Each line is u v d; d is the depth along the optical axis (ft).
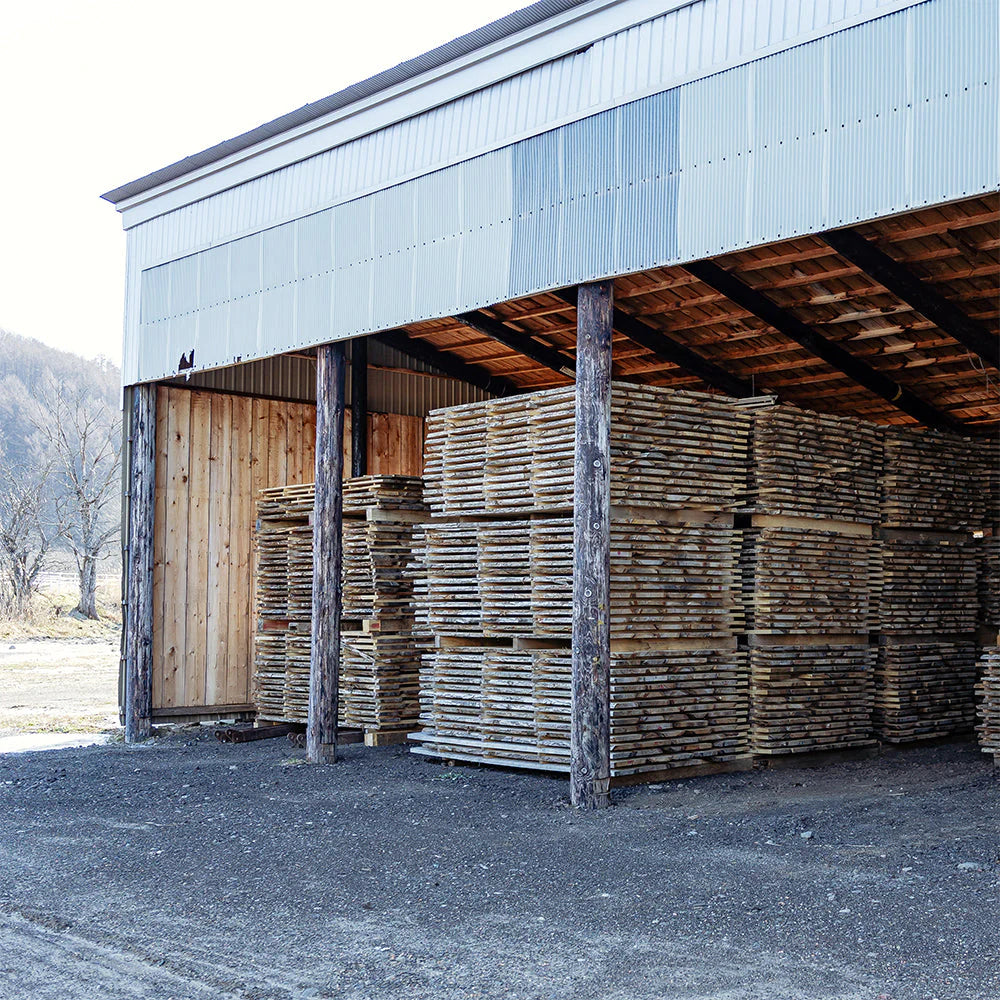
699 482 38.34
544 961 19.53
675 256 31.55
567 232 34.30
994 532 47.83
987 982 17.98
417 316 38.81
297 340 43.39
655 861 26.55
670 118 32.04
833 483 41.63
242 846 28.89
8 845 29.48
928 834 28.78
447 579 41.50
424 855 27.61
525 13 35.01
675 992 17.88
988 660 38.70
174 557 52.60
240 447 55.01
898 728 43.29
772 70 29.86
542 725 37.86
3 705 67.92
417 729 46.75
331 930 21.57
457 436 41.68
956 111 26.23
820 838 28.66
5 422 259.39
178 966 19.61
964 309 39.40
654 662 36.91
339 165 42.37
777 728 39.47
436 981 18.67
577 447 33.81
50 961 20.01
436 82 38.70
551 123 35.06
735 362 49.08
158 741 49.44
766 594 39.55
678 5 32.14
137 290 51.52
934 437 45.21
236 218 46.60
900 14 27.40
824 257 37.86
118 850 28.68
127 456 52.03
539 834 29.76
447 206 38.14
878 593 43.62
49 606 156.76
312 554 48.49
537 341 51.19
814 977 18.39
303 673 48.70
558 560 37.96
